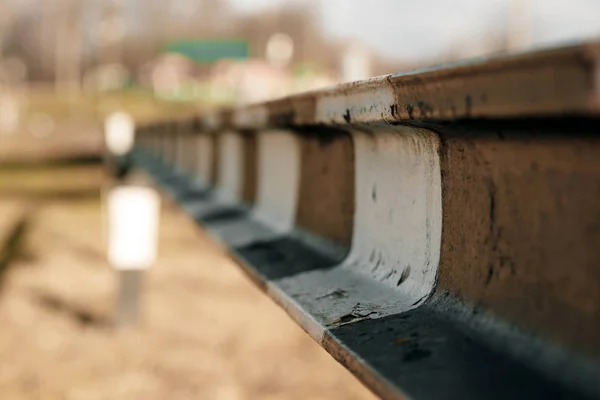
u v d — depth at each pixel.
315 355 4.88
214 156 3.18
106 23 78.94
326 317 1.06
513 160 0.80
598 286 0.67
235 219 2.44
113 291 6.58
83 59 86.81
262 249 1.78
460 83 0.70
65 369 4.48
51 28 97.62
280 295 1.26
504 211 0.82
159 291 6.54
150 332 5.29
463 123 0.78
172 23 95.25
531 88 0.59
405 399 0.71
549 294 0.74
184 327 5.45
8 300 6.07
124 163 6.16
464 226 0.92
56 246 8.91
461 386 0.72
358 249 1.36
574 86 0.55
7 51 97.75
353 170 1.41
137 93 72.12
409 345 0.86
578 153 0.69
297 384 4.30
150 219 5.39
